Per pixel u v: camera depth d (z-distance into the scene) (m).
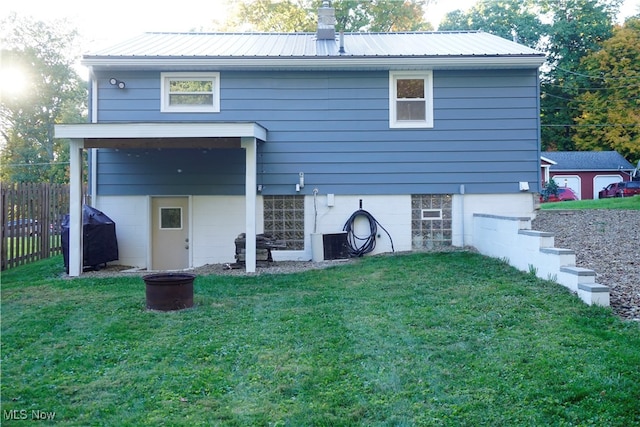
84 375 4.79
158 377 4.68
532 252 7.92
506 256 9.06
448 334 5.52
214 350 5.31
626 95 32.38
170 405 4.16
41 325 6.28
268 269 10.26
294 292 7.96
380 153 11.66
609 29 36.16
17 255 11.43
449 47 12.45
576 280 6.57
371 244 11.60
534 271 7.83
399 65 11.40
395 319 6.16
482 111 11.66
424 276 8.45
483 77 11.62
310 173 11.66
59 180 34.22
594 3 37.25
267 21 25.25
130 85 11.52
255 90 11.62
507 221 8.99
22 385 4.56
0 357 5.27
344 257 11.39
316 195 11.68
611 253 8.54
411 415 3.92
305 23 25.02
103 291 8.21
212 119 11.57
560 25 36.50
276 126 11.62
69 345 5.56
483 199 11.66
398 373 4.63
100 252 11.08
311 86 11.64
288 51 12.02
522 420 3.77
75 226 10.05
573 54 36.72
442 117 11.66
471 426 3.75
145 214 11.77
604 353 4.69
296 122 11.65
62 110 33.69
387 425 3.80
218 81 11.57
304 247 11.72
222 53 11.55
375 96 11.66
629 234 9.88
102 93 11.50
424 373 4.61
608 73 33.25
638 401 3.88
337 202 11.70
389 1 25.89
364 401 4.17
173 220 12.02
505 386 4.27
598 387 4.08
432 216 11.78
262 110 11.62
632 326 5.42
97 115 11.49
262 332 5.84
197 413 4.03
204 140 10.32
